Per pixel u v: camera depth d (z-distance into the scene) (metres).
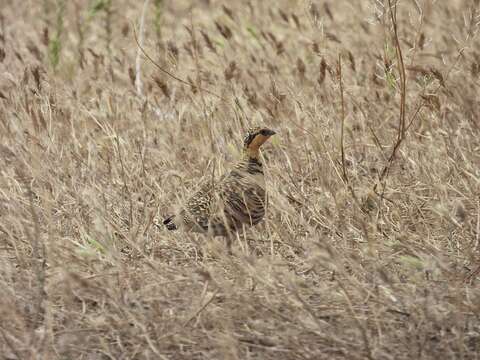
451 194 11.94
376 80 14.16
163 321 8.81
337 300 9.28
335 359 8.19
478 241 10.61
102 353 8.50
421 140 13.42
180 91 15.30
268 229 10.46
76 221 10.93
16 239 10.84
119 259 9.78
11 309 8.82
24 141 12.04
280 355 8.31
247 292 9.28
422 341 8.28
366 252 10.27
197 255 10.80
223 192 10.66
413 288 9.35
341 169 12.32
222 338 8.32
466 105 13.27
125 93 15.20
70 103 14.91
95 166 12.58
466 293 9.34
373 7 13.45
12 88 14.77
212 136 12.99
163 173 12.53
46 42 15.66
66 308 9.38
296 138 13.61
